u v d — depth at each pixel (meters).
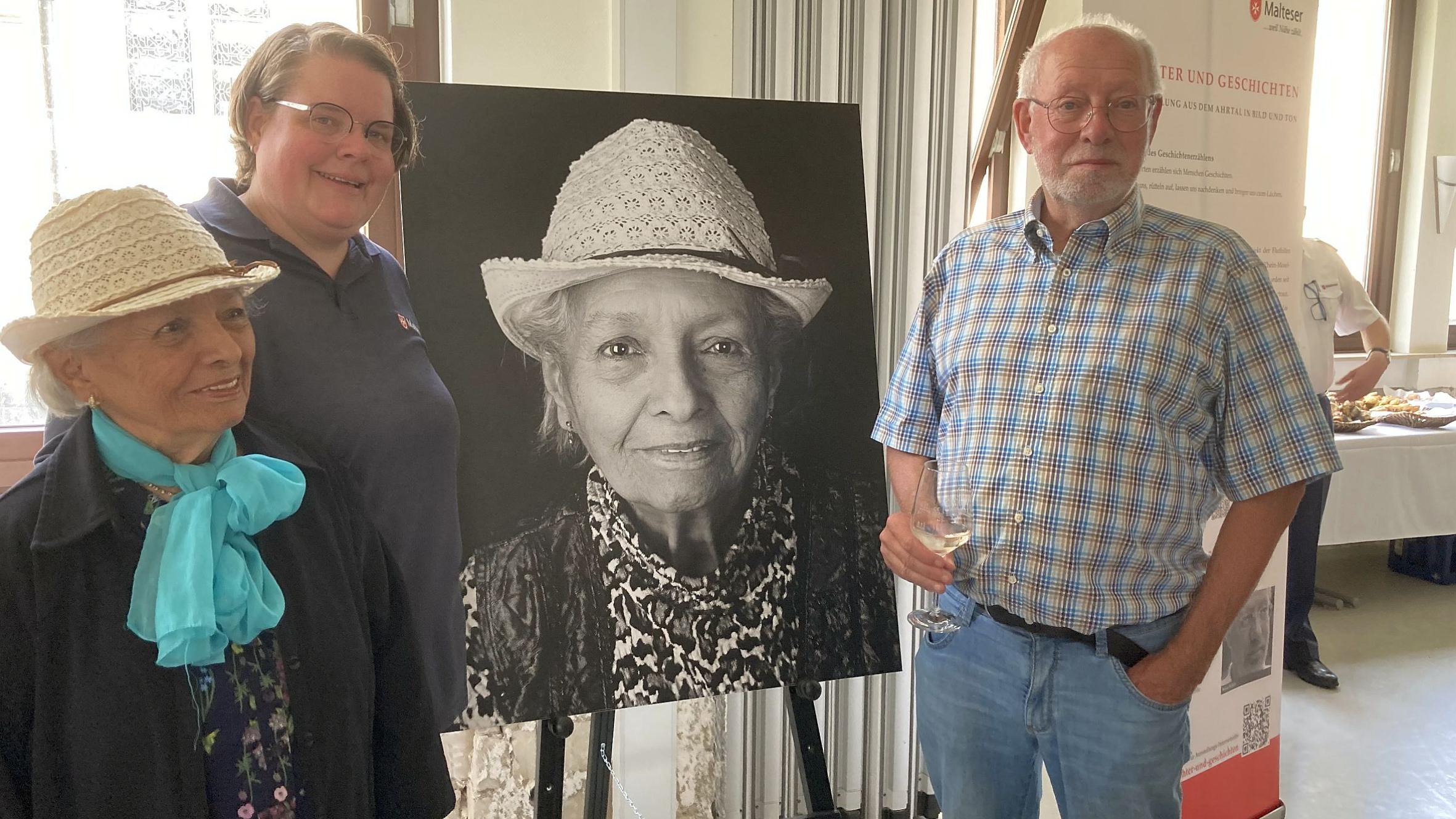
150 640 0.95
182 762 0.97
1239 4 2.15
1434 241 4.53
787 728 2.43
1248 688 2.40
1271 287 1.48
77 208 0.96
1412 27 4.42
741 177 1.76
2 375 1.95
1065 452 1.51
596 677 1.60
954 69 2.32
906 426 1.77
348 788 1.08
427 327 1.56
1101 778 1.51
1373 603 4.18
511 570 1.57
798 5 2.18
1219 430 1.52
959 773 1.65
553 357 1.62
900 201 2.32
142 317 0.96
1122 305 1.51
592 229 1.66
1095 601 1.49
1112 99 1.48
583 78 2.12
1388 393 4.31
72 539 0.94
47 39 1.88
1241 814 2.44
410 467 1.47
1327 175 4.48
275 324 1.38
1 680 0.93
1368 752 2.90
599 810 1.75
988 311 1.63
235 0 1.97
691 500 1.67
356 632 1.11
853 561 1.75
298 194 1.37
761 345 1.73
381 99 1.42
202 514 0.98
